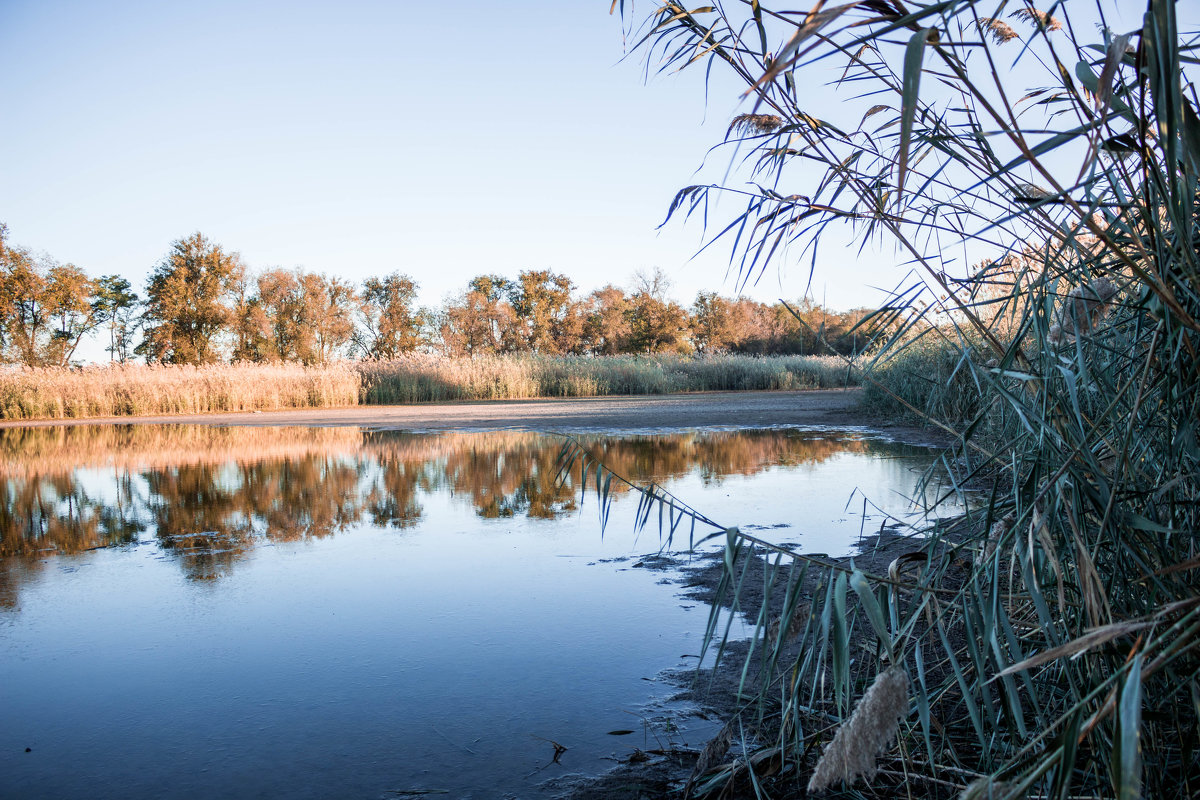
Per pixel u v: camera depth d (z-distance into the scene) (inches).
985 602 55.9
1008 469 67.4
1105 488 53.5
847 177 62.6
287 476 286.7
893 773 64.4
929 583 64.7
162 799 67.7
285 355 1795.0
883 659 67.6
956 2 36.5
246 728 81.9
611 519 192.1
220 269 1704.0
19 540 184.5
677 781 69.0
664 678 93.0
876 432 402.3
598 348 2165.4
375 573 145.6
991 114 40.9
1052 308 57.8
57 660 103.7
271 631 113.5
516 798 66.6
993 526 65.2
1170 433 55.2
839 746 43.9
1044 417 57.9
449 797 66.8
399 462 323.0
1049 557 51.6
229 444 426.3
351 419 621.0
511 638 107.9
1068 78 45.0
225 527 194.4
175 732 81.3
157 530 192.7
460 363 1002.7
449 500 228.1
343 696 89.6
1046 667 66.1
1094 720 36.7
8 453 402.9
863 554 140.6
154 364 848.9
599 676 93.9
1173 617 49.3
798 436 393.7
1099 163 51.3
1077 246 53.6
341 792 68.2
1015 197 48.1
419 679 94.1
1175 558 54.7
